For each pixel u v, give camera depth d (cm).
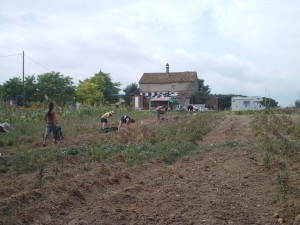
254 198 684
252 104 5066
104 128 1891
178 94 6475
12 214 587
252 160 1023
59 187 739
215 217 573
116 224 561
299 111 3169
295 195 683
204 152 1175
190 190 730
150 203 654
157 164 1022
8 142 1480
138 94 7144
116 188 772
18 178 865
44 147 1362
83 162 1073
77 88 6069
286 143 1178
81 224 560
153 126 2039
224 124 2264
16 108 2206
